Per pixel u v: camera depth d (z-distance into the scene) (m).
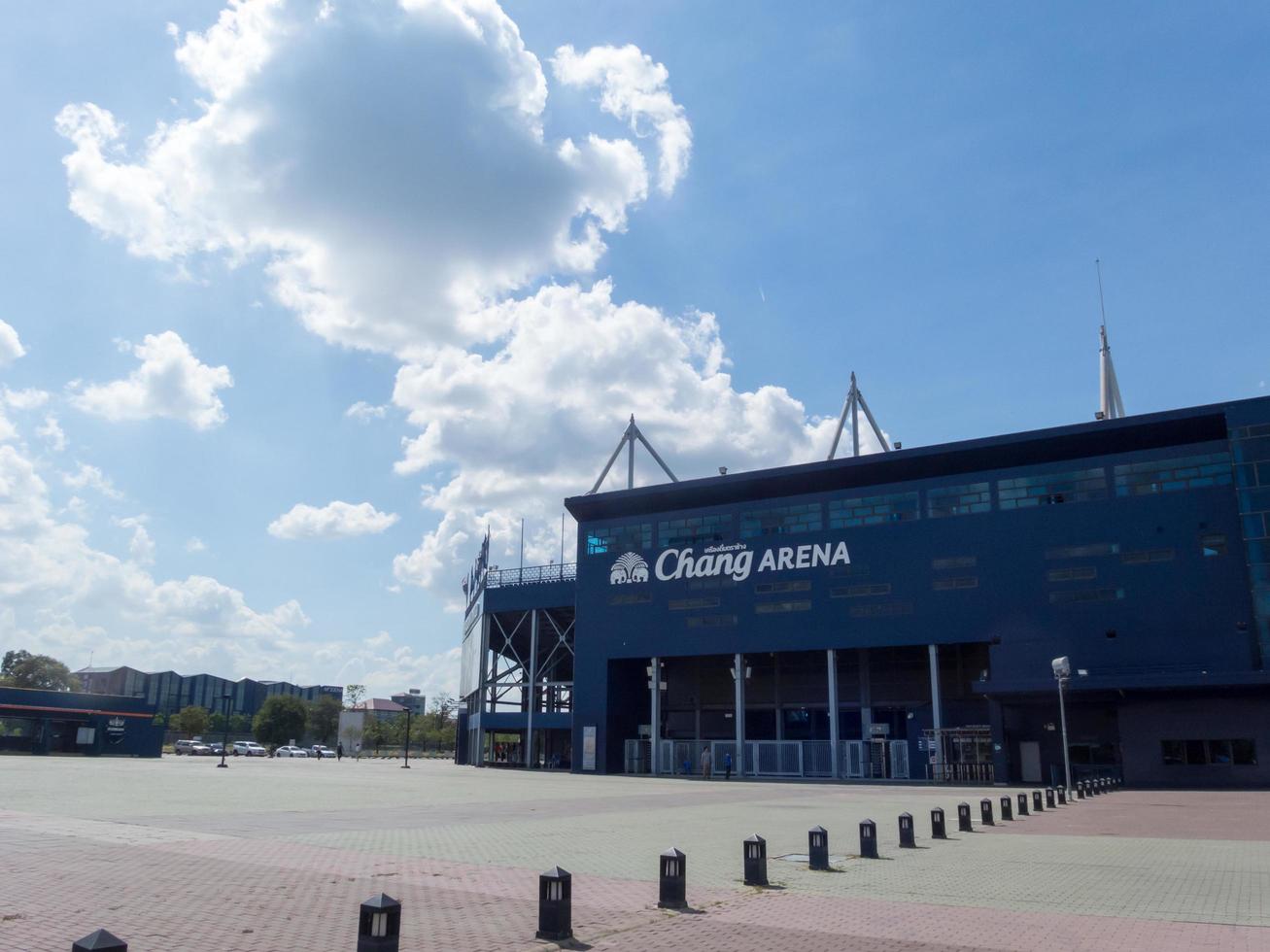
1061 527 57.47
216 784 39.66
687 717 78.38
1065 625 55.81
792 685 74.25
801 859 17.77
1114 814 29.72
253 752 118.19
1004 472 60.16
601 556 74.75
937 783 55.66
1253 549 51.03
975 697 67.31
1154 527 54.94
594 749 71.12
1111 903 12.99
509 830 22.56
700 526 70.94
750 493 68.94
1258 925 11.48
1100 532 56.28
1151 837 22.17
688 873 15.66
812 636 64.06
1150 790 46.19
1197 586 53.06
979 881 15.00
